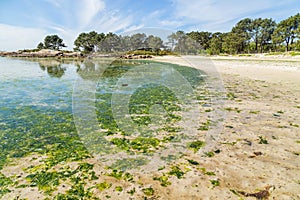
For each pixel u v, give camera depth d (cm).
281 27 4938
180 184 329
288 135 500
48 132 557
